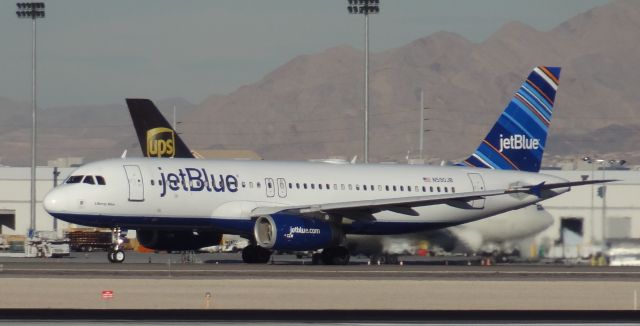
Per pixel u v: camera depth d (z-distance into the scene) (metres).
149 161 155.38
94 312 99.25
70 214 149.50
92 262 162.88
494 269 148.25
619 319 97.94
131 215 151.62
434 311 102.12
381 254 173.00
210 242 163.25
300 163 167.12
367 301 113.75
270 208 157.88
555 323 94.94
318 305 111.44
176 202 153.38
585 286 123.88
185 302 112.69
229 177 157.75
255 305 111.12
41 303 111.31
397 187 170.62
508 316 99.31
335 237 156.12
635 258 166.38
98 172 151.38
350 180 167.75
